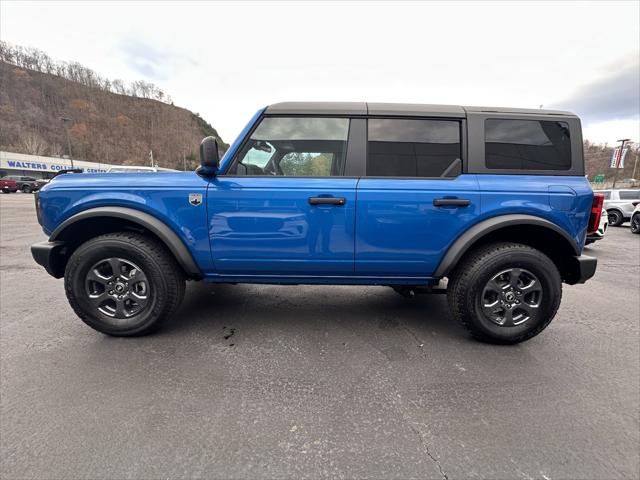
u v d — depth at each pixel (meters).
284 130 2.48
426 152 2.43
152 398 1.82
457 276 2.45
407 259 2.41
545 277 2.35
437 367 2.17
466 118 2.42
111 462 1.41
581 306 3.41
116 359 2.20
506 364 2.21
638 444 1.55
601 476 1.39
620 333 2.74
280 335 2.59
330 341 2.50
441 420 1.69
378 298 3.46
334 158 2.46
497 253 2.35
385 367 2.16
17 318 2.85
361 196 2.34
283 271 2.50
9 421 1.63
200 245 2.41
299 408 1.76
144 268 2.40
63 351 2.29
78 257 2.37
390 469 1.40
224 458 1.44
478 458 1.46
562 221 2.36
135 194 2.38
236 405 1.77
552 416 1.73
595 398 1.88
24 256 5.31
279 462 1.43
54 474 1.35
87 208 2.42
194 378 2.00
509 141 2.43
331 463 1.43
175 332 2.61
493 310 2.42
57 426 1.60
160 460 1.43
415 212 2.34
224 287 3.77
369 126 2.45
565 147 2.41
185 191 2.36
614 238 9.23
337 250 2.40
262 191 2.34
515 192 2.34
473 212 2.34
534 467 1.42
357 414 1.72
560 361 2.27
